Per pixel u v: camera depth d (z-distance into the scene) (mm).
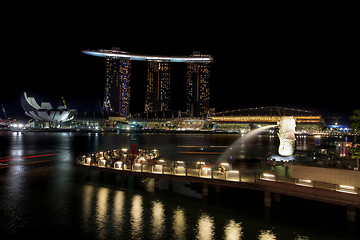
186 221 23422
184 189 32281
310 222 23266
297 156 45906
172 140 147250
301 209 25969
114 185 33875
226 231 21656
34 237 20328
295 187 23594
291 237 20812
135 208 26203
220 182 27688
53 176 39094
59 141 126812
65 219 23547
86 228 21891
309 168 25359
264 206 26484
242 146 98875
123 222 23078
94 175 39156
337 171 23938
